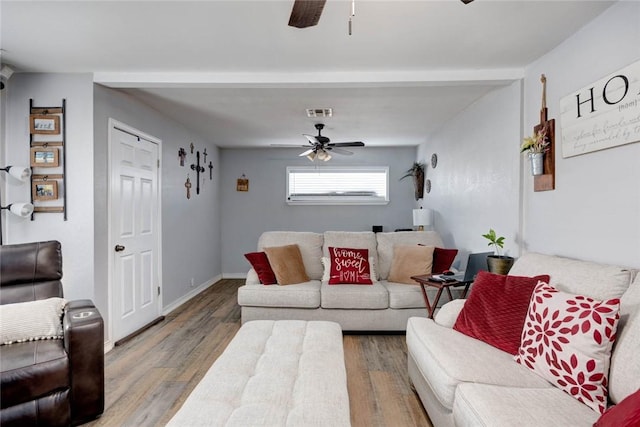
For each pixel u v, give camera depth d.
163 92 3.22
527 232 2.73
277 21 2.04
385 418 1.97
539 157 2.45
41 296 2.25
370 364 2.68
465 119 3.80
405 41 2.29
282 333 2.10
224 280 6.08
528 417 1.22
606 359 1.36
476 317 1.96
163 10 1.92
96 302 2.81
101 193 2.90
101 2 1.84
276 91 3.20
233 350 1.84
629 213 1.80
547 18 2.01
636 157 1.76
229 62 2.63
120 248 3.11
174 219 4.30
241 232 6.32
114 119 3.08
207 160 5.53
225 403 1.34
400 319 3.29
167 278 4.09
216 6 1.88
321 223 6.32
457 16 1.98
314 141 4.25
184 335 3.29
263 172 6.30
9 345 1.89
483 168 3.37
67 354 1.87
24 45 2.34
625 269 1.65
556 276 1.91
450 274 3.04
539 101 2.57
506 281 2.00
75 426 1.89
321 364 1.67
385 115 4.06
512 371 1.57
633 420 0.94
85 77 2.82
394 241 3.89
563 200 2.30
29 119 2.79
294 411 1.29
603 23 1.95
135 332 3.33
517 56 2.53
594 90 2.01
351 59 2.58
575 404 1.32
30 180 2.79
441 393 1.56
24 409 1.73
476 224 3.54
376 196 6.29
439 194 4.73
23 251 2.29
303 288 3.35
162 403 2.12
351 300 3.25
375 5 1.86
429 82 2.84
